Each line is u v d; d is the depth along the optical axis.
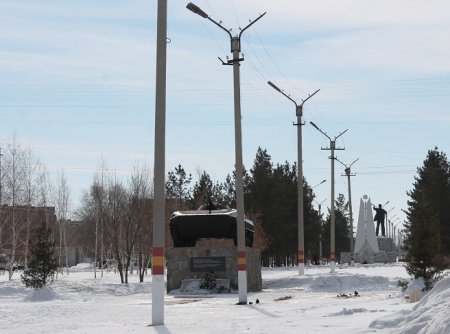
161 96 20.23
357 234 87.00
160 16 20.42
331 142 54.72
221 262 37.78
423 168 90.25
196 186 85.88
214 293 36.50
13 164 61.78
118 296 36.69
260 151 83.31
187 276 37.97
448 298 10.88
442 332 8.78
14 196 58.06
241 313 21.70
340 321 15.64
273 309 23.05
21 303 31.77
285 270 64.06
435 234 28.17
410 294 20.91
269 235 78.75
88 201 103.50
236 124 28.16
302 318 17.77
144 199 62.62
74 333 16.45
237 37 28.22
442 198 82.69
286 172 90.06
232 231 38.91
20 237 63.38
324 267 71.81
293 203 83.44
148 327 17.72
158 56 20.38
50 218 78.88
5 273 78.94
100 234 74.31
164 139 20.12
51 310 25.86
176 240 39.81
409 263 28.31
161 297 19.00
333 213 53.06
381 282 41.16
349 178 79.56
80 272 86.94
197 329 16.34
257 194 80.12
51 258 35.78
